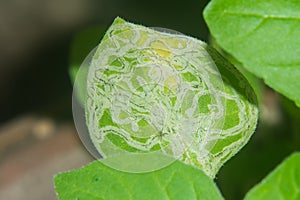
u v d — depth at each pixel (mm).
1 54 628
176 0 544
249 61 270
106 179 279
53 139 524
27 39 638
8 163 514
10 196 502
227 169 388
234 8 271
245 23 271
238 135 281
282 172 271
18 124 540
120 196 278
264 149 392
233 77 279
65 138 523
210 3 271
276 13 272
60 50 620
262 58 271
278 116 413
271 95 437
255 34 271
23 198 501
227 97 277
